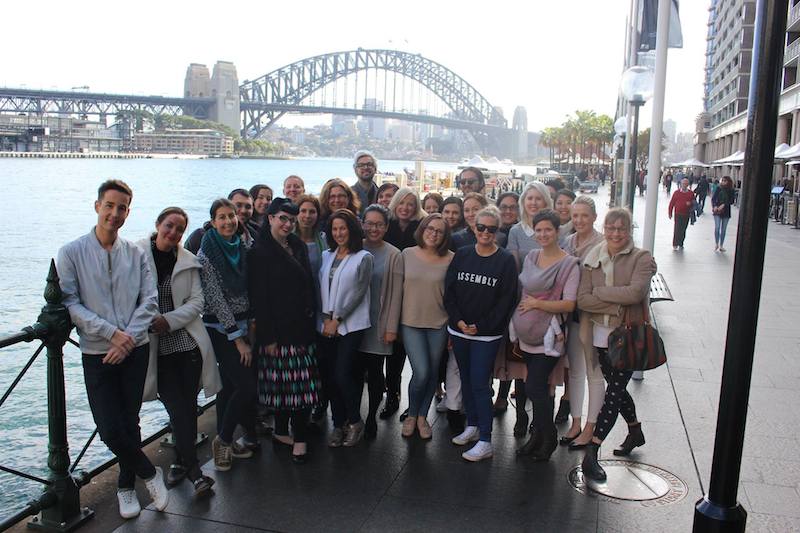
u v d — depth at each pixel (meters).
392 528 3.95
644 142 65.69
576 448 5.07
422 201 7.39
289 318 4.66
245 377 4.65
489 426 4.90
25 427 8.07
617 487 4.45
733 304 3.29
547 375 4.86
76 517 4.00
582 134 83.00
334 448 5.09
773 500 4.30
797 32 46.66
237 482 4.53
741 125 72.06
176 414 4.34
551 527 3.97
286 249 4.77
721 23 97.19
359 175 7.32
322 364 5.26
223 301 4.53
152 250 4.32
